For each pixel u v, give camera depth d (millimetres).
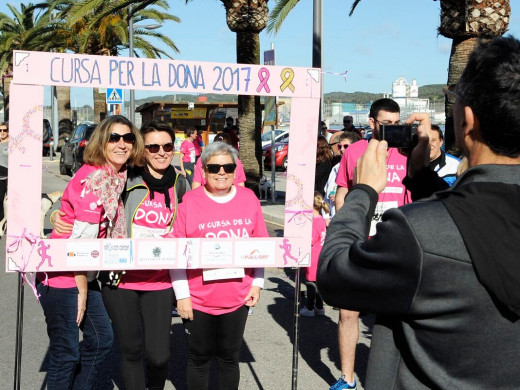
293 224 3420
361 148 4348
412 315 1437
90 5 14039
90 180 3340
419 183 1913
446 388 1405
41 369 4980
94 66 3092
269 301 7141
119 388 4660
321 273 1590
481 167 1460
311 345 5645
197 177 6406
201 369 3768
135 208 3650
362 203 1662
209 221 3605
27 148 3057
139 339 3715
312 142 3354
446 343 1403
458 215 1385
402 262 1400
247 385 4727
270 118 13250
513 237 1355
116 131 3391
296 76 3297
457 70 9188
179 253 3352
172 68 3172
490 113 1416
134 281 3629
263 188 13758
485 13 8859
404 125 1946
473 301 1362
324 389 4672
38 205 3100
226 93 3238
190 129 15922
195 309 3666
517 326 1364
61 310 3502
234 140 14859
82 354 3750
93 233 3348
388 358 1533
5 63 32656
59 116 37250
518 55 1416
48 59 3039
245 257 3420
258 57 14336
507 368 1372
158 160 3682
